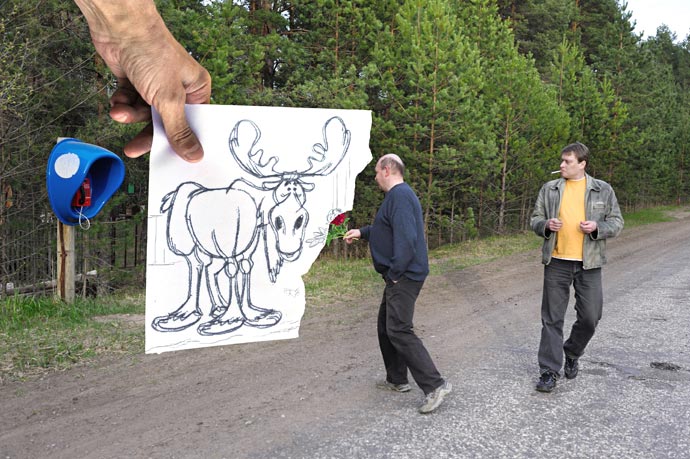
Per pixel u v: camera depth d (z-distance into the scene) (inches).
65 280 293.6
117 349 216.5
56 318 265.3
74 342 222.1
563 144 779.4
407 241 156.3
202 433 147.2
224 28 420.8
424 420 157.9
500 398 175.5
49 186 227.6
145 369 196.1
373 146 549.0
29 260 363.6
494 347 233.3
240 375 192.7
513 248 586.2
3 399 166.4
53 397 169.0
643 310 305.6
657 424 157.2
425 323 273.9
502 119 681.6
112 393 173.6
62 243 291.7
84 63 367.9
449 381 190.5
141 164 399.2
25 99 308.3
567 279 185.2
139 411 160.6
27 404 163.2
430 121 535.8
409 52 542.9
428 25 528.1
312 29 559.5
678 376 198.5
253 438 144.9
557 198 187.8
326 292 341.7
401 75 554.6
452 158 544.7
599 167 1008.9
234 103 441.4
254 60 451.5
